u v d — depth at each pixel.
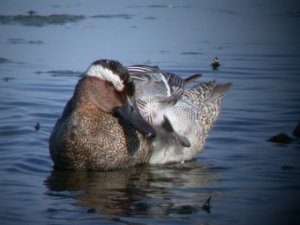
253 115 37.19
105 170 29.41
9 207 24.55
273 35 56.91
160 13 64.31
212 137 34.06
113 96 29.31
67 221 23.30
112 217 23.77
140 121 29.19
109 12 64.00
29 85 41.75
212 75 45.09
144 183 27.80
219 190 26.89
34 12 62.56
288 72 46.09
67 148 28.69
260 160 30.66
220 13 65.00
